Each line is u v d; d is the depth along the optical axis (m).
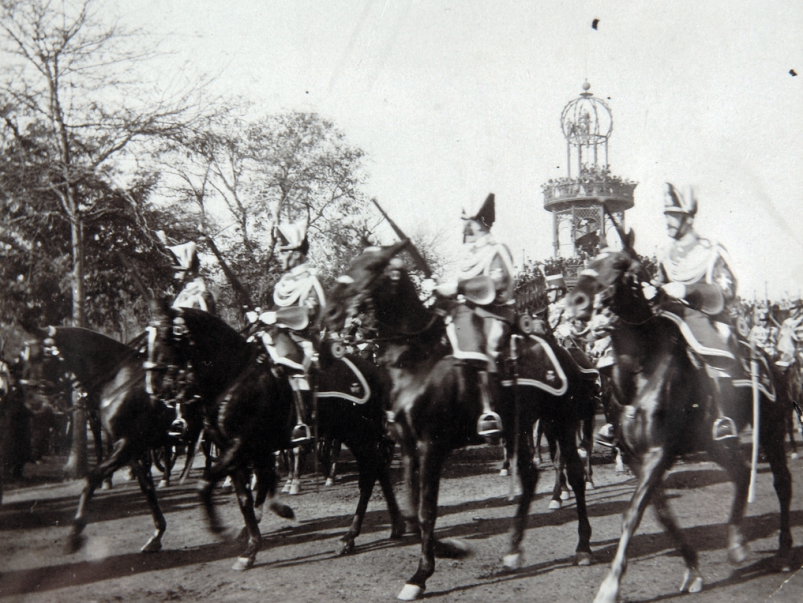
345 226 11.97
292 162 11.79
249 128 11.68
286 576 5.74
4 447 7.95
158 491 9.93
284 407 6.45
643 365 5.10
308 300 6.68
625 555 4.75
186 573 5.88
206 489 6.19
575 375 6.25
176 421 6.20
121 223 10.10
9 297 8.73
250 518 6.14
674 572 5.56
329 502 8.93
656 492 5.12
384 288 5.54
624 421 5.20
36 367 6.55
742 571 5.54
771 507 7.70
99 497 9.21
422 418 5.44
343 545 6.41
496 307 5.78
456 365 5.49
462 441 5.59
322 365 6.63
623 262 5.09
